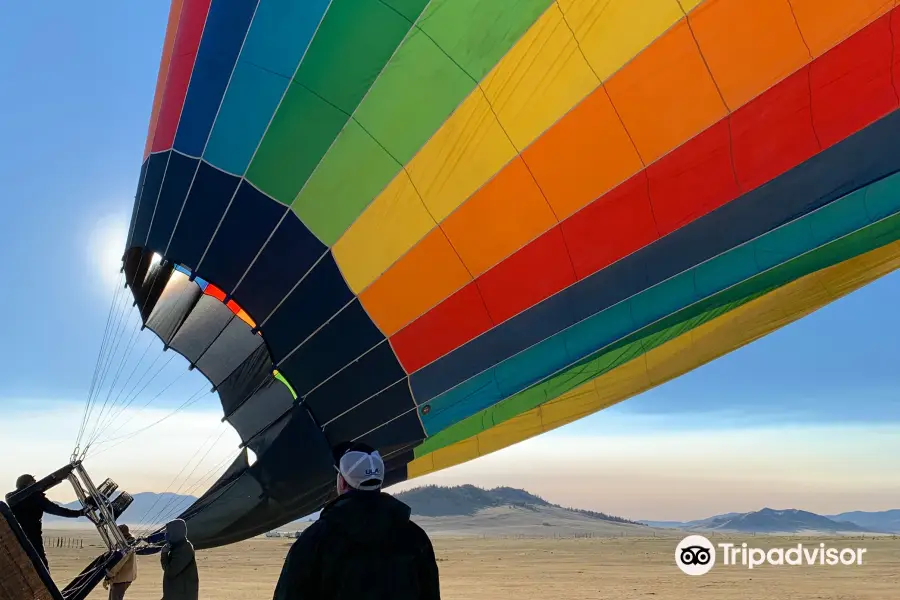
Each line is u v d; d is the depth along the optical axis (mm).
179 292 11203
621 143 8242
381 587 3309
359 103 8266
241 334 11078
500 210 8453
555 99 8156
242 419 10312
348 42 8172
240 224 8516
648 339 11922
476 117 8250
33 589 6547
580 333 9172
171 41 9359
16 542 6508
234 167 8477
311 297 8594
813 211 8641
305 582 3295
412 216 8477
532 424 12266
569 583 28703
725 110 8094
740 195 8383
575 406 12234
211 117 8516
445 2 8023
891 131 7973
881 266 12070
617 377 12367
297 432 8641
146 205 8945
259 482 8586
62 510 7629
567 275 8672
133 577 9281
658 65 8016
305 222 8477
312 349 8680
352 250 8523
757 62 7938
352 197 8453
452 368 8867
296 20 8227
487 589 25875
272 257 8531
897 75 7801
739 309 12414
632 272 8688
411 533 3496
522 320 8789
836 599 23484
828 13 7715
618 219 8500
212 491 8969
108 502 7844
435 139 8312
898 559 48938
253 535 8758
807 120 8086
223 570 35375
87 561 35469
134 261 9742
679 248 8602
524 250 8555
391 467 10594
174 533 8172
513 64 8109
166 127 8930
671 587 27125
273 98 8336
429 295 8617
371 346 8703
